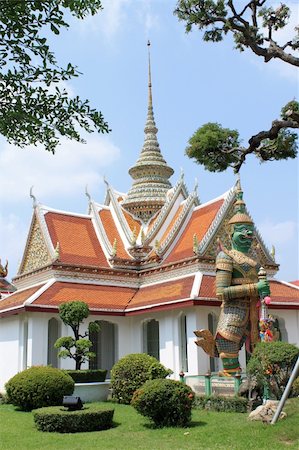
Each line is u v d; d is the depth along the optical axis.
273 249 26.64
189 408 13.91
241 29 14.34
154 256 26.98
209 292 22.48
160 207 31.73
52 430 13.95
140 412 14.09
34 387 17.80
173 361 22.83
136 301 25.61
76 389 20.31
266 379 13.97
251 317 19.22
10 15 5.71
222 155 16.80
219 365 22.98
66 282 25.70
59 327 24.20
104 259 28.03
